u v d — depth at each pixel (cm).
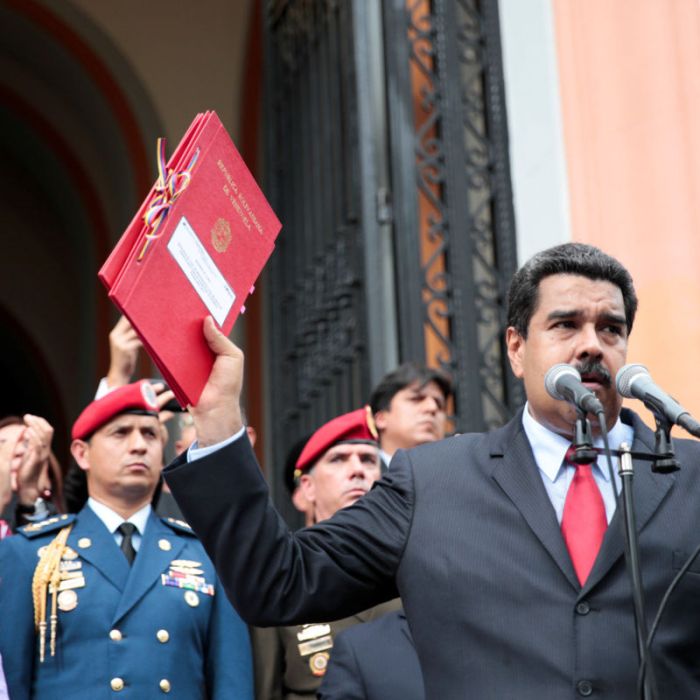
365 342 966
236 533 365
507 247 944
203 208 370
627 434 393
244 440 369
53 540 589
